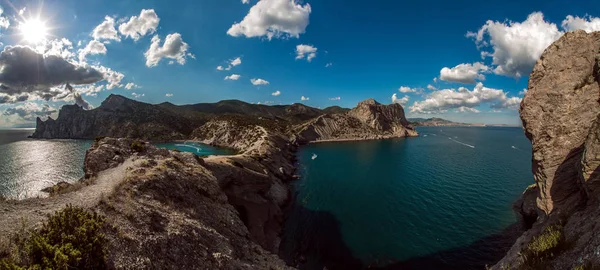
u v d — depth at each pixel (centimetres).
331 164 9088
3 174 7144
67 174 7325
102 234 1238
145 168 2475
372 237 3494
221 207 2598
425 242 3303
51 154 10944
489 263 2823
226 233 2228
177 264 1438
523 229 3500
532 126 2042
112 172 2533
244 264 1872
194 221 1944
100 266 1130
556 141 1888
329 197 5334
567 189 1792
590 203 1405
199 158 3703
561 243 1231
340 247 3266
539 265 1205
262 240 3219
